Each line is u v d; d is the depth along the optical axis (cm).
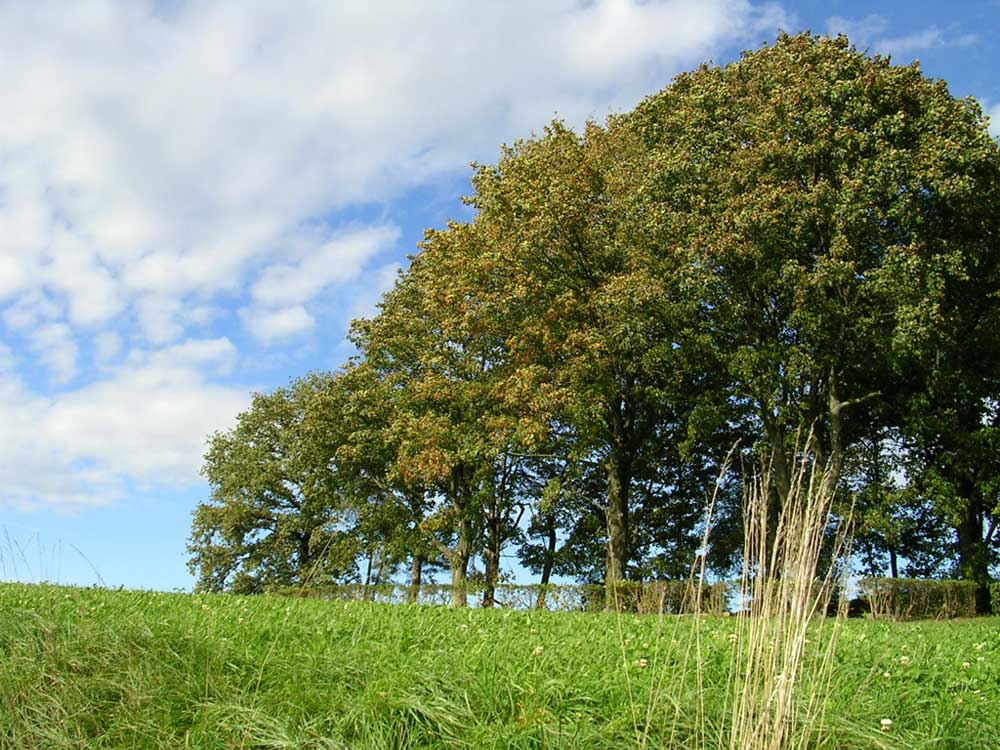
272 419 3756
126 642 647
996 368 2334
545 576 3016
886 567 2822
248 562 3556
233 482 3609
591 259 2370
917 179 2003
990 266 2236
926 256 2033
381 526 2970
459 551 2739
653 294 2147
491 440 2373
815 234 2178
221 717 550
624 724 532
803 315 2094
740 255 2077
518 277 2314
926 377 2312
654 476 2816
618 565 2475
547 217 2270
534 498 2922
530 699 567
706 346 2242
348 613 917
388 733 525
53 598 872
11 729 530
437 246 2538
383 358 2852
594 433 2295
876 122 2111
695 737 500
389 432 2628
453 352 2633
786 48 2330
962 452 2298
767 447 2234
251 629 748
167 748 518
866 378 2427
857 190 2031
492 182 2475
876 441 2559
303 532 3438
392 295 2898
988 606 2217
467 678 599
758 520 484
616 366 2408
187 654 641
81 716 552
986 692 661
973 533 2470
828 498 476
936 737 543
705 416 2277
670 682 569
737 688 467
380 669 622
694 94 2377
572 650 725
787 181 2128
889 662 720
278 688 598
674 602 1838
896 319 2038
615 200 2362
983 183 2048
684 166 2205
